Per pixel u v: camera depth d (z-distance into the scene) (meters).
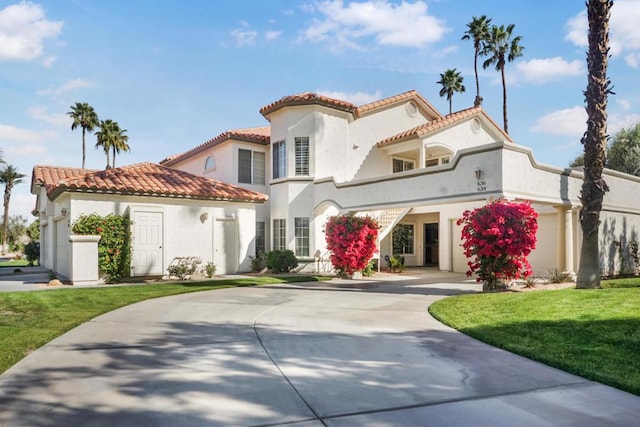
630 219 19.64
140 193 16.31
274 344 6.42
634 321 7.13
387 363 5.50
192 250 17.83
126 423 3.68
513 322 7.64
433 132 20.70
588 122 12.80
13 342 6.34
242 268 19.31
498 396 4.38
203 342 6.52
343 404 4.14
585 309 8.24
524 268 13.30
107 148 49.41
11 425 3.63
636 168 25.75
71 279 14.67
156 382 4.71
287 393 4.41
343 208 18.30
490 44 40.06
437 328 7.65
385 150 22.80
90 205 15.70
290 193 20.12
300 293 12.53
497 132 24.17
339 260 17.39
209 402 4.16
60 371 5.08
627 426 3.69
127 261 15.77
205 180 19.88
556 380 4.89
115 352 5.93
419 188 15.12
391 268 22.14
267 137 23.00
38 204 27.55
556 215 17.98
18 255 42.84
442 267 22.33
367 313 9.14
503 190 12.57
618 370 5.09
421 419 3.81
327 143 20.47
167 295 11.89
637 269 19.59
